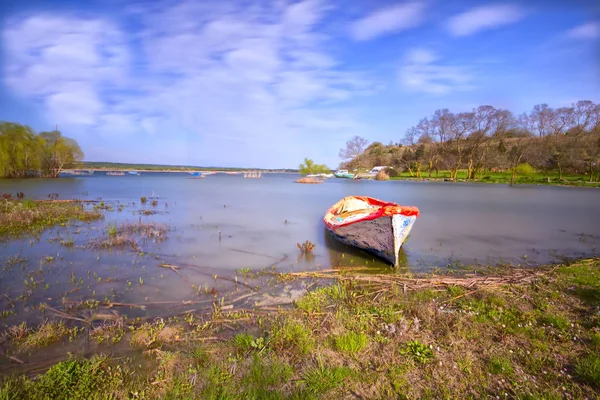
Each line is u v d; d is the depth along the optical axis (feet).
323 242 49.83
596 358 17.93
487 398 15.34
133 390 15.84
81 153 218.38
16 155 179.11
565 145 195.00
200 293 29.45
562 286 30.04
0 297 27.53
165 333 21.20
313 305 26.09
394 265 37.88
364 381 16.58
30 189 125.29
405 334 21.16
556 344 19.97
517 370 17.49
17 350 19.72
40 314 24.62
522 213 79.56
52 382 15.65
